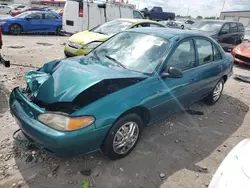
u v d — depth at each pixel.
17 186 2.46
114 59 3.49
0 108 4.01
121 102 2.72
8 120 3.65
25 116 2.62
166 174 2.82
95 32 7.59
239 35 12.06
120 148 2.90
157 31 3.88
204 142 3.56
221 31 11.08
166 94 3.28
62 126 2.38
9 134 3.29
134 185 2.61
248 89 6.42
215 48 4.57
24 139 3.16
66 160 2.87
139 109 3.00
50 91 2.75
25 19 13.62
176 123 4.05
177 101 3.61
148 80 3.08
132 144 3.07
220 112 4.71
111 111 2.62
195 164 3.04
